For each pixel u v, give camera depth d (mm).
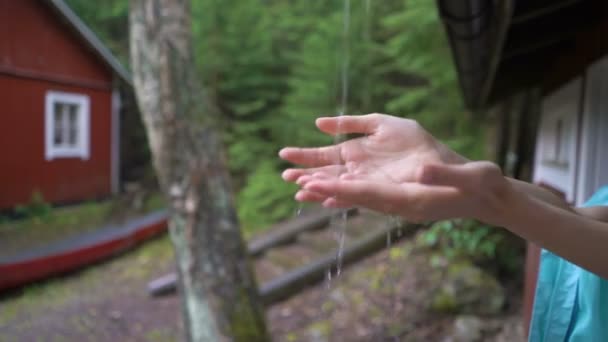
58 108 8617
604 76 2441
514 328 3160
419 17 5152
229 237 2846
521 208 431
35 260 4820
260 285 4406
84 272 5352
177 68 2865
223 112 8820
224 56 8742
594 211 700
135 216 7969
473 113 5758
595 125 2525
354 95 7441
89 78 9055
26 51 7688
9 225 7047
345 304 3760
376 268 4066
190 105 2879
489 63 2469
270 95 8828
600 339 718
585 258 468
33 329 3881
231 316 2734
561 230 452
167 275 5121
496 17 1805
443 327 3252
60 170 8469
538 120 4797
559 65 3631
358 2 7480
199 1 8445
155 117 2852
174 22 2877
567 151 3162
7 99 7438
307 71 7645
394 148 536
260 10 9305
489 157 5727
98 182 9352
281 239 5438
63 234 6691
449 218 435
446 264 3795
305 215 6242
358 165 541
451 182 398
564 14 2697
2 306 4383
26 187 7785
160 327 3885
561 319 797
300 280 4340
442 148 534
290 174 591
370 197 428
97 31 11945
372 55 7258
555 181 3529
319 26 7715
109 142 9648
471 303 3398
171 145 2826
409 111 6082
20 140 7668
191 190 2803
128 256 5949
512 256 3951
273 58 9156
